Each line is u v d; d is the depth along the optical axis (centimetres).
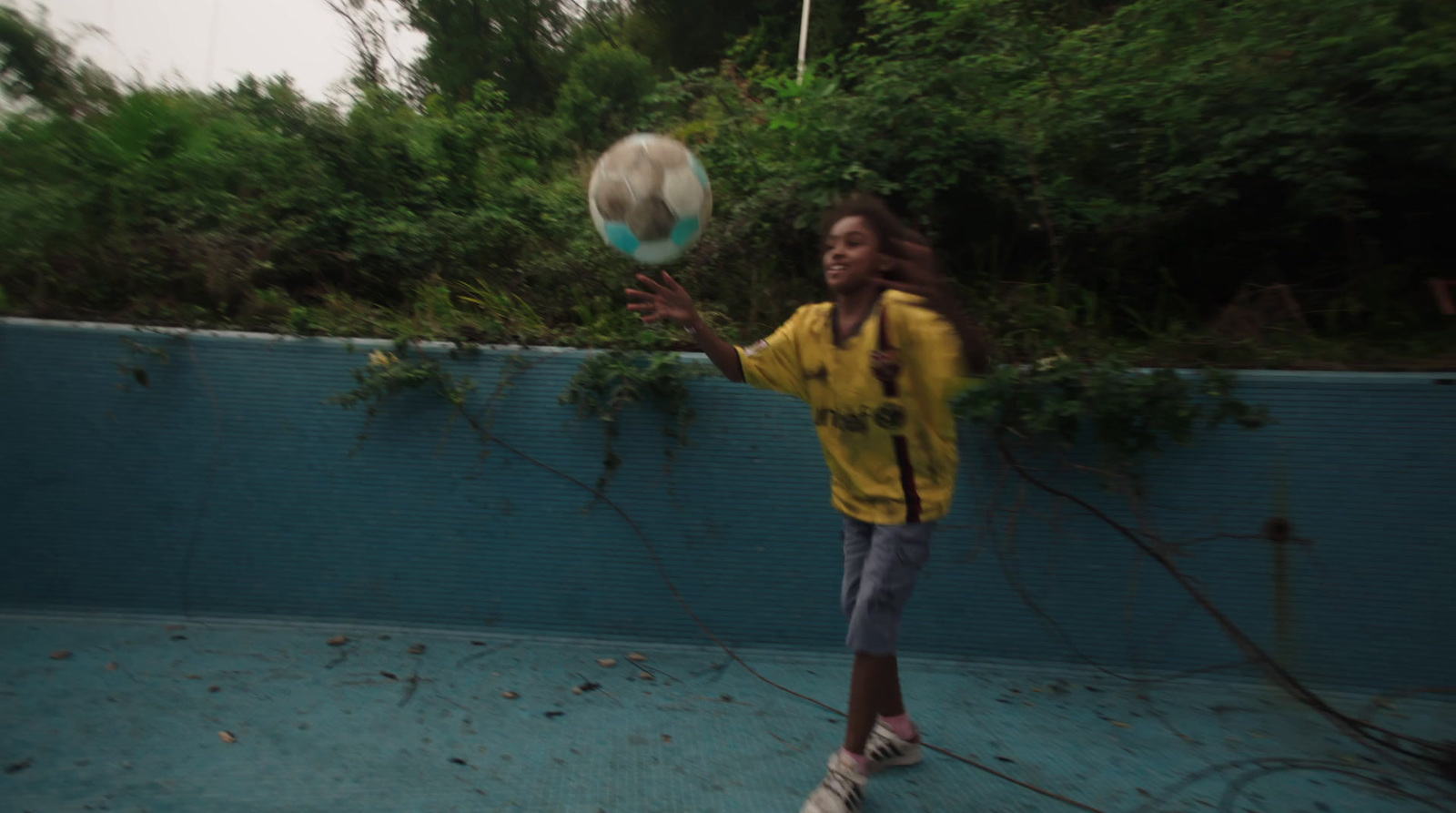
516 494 350
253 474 353
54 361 354
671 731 282
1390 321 364
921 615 338
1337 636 317
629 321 380
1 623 345
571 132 679
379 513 352
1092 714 305
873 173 399
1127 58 447
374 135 482
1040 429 316
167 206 439
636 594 348
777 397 338
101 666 311
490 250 437
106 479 355
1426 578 311
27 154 469
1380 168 391
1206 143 395
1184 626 326
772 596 343
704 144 507
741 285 416
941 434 231
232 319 378
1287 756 278
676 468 344
